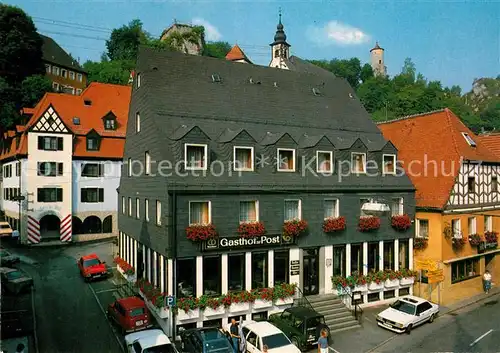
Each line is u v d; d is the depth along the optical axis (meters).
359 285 23.02
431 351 17.89
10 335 17.72
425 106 76.31
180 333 17.06
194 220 19.52
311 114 26.66
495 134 32.59
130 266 25.84
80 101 44.75
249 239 20.31
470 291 27.02
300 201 22.14
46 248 37.19
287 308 19.42
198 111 22.98
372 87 84.56
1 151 47.91
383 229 24.81
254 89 26.19
